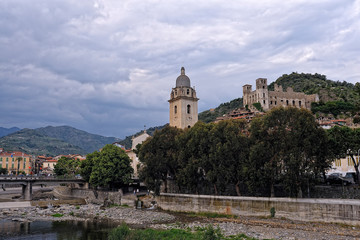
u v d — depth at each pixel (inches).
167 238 2096.5
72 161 6791.3
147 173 3580.2
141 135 5905.5
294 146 2635.3
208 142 3164.4
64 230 2679.6
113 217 3280.0
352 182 3132.4
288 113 2783.0
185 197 3415.4
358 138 2898.6
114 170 4404.5
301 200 2571.4
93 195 4574.3
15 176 4547.2
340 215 2365.9
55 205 4099.4
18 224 2952.8
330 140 2952.8
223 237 2138.3
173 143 3666.3
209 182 3319.4
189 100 4869.6
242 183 3324.3
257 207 2839.6
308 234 2149.4
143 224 2866.6
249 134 3238.2
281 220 2625.5
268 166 2684.5
